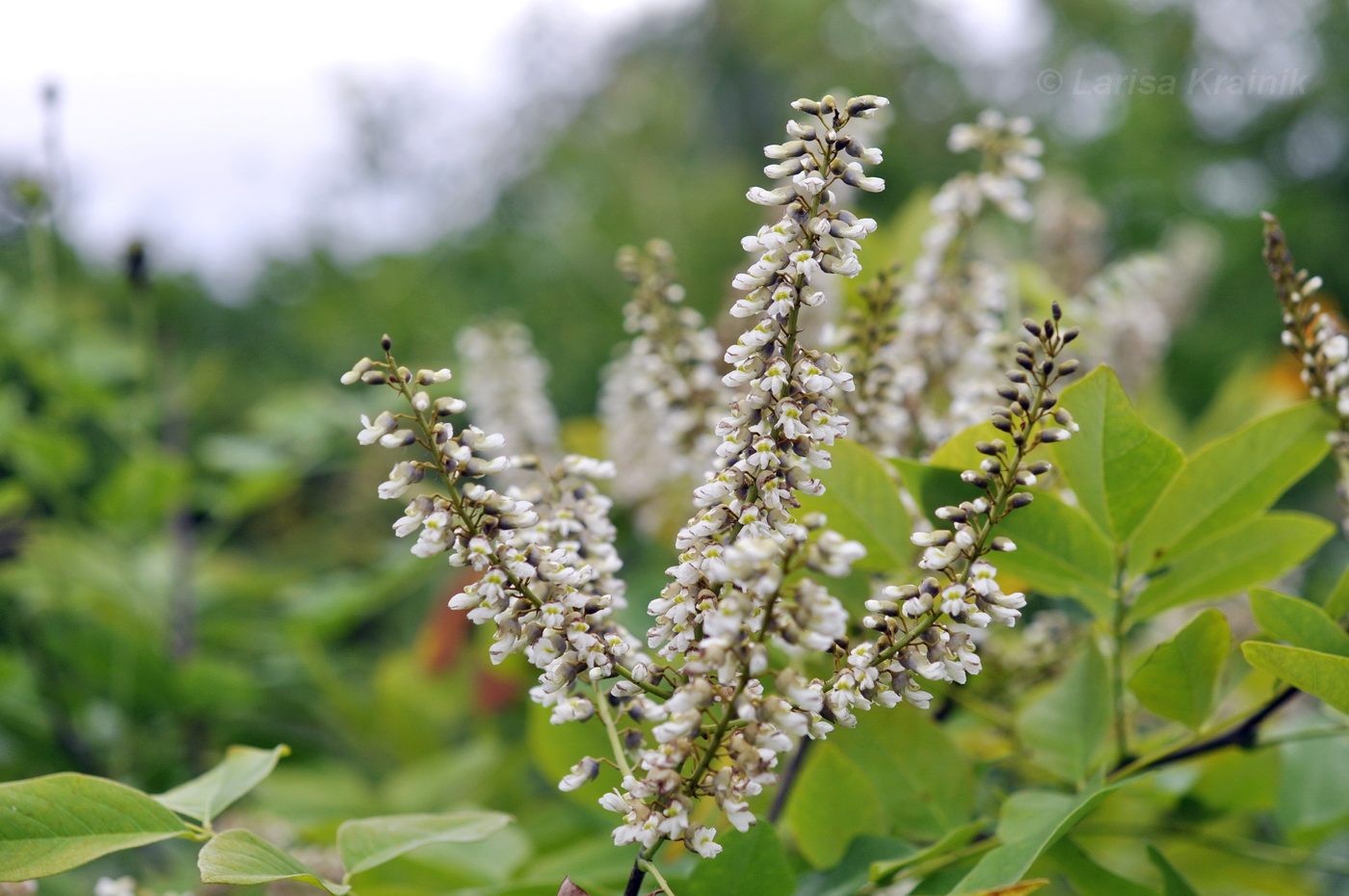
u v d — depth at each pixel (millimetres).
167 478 910
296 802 807
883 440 627
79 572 911
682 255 1970
